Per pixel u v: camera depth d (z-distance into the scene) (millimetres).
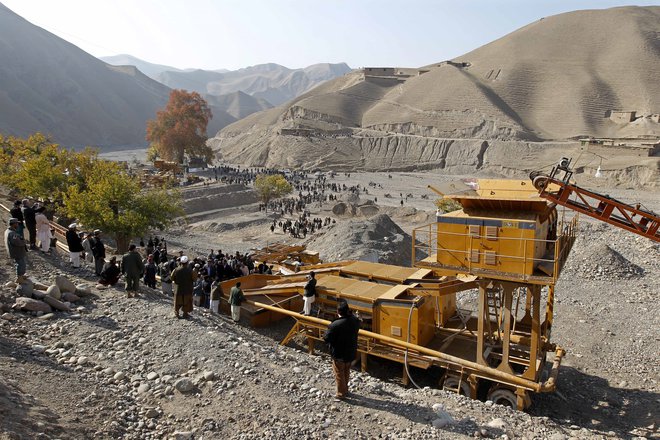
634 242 36719
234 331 16859
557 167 14195
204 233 63875
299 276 20312
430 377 16422
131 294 17312
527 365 14969
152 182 86438
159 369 12305
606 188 107750
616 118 185125
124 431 9188
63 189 43500
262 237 58938
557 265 13078
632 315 24594
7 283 15438
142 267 17531
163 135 138375
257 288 21422
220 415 10344
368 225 43781
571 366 18953
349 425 10234
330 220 67500
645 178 106625
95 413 9477
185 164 136625
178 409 10547
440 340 16828
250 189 94375
